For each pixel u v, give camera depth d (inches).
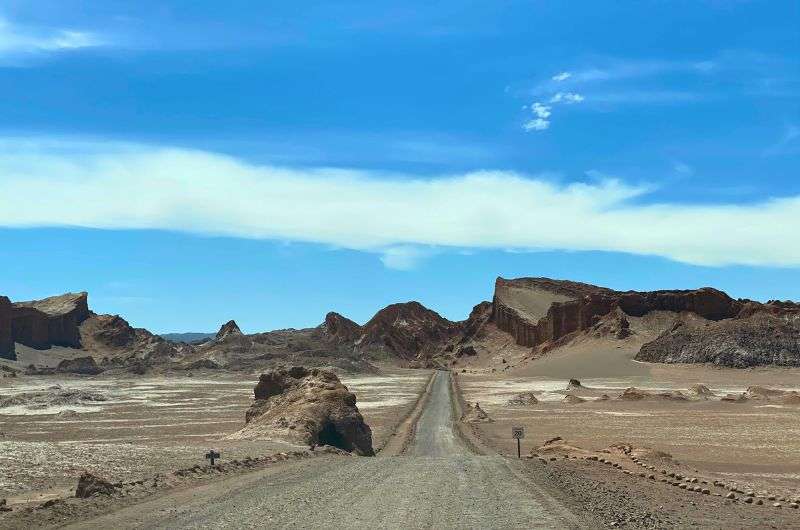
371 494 1015.6
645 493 1157.7
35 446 1663.4
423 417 4224.9
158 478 1146.0
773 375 7691.9
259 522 805.9
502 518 828.0
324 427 2470.5
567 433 3196.4
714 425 3405.5
